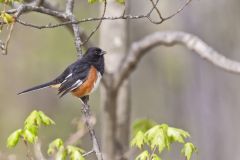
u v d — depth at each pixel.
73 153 5.71
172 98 21.84
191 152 5.77
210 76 20.30
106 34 10.86
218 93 20.14
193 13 19.70
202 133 20.45
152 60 22.86
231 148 19.86
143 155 5.66
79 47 6.69
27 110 21.44
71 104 21.41
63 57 21.33
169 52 22.20
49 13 6.69
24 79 21.55
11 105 21.25
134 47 10.28
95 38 20.09
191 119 20.77
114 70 10.70
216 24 19.42
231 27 19.30
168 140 5.76
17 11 6.33
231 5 19.25
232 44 19.30
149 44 10.23
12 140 5.84
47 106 21.53
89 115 7.09
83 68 7.99
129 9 11.14
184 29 19.94
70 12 6.81
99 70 8.12
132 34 22.69
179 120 21.25
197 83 20.72
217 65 9.80
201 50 9.87
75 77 7.93
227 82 19.97
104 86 10.34
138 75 23.20
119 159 9.44
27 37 21.08
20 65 21.39
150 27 22.59
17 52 21.22
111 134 10.84
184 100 21.23
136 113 23.00
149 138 5.74
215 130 20.14
